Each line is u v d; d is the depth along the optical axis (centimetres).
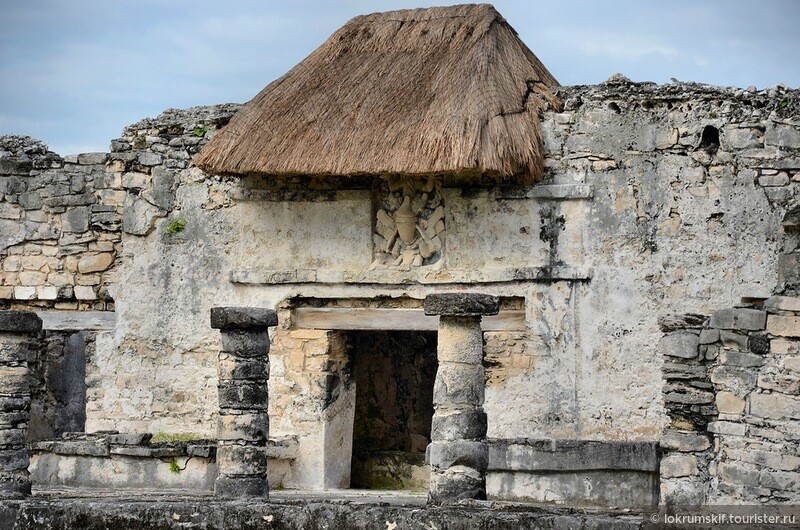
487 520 1196
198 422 2012
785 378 1366
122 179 2050
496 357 1892
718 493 1405
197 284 2020
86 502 1309
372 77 1939
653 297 1855
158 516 1268
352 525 1230
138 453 1766
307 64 2000
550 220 1888
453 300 1385
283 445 1919
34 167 2073
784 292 1409
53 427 2198
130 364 2044
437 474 1377
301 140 1886
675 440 1434
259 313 1570
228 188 2008
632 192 1866
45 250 2070
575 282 1875
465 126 1809
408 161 1814
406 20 2031
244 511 1254
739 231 1827
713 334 1427
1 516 1305
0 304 2091
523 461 1686
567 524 1172
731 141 1833
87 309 2075
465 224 1914
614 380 1858
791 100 1820
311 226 1973
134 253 2047
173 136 2039
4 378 1543
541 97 1912
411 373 2145
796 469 1348
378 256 1948
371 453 2077
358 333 2106
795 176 1806
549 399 1873
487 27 1967
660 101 1862
